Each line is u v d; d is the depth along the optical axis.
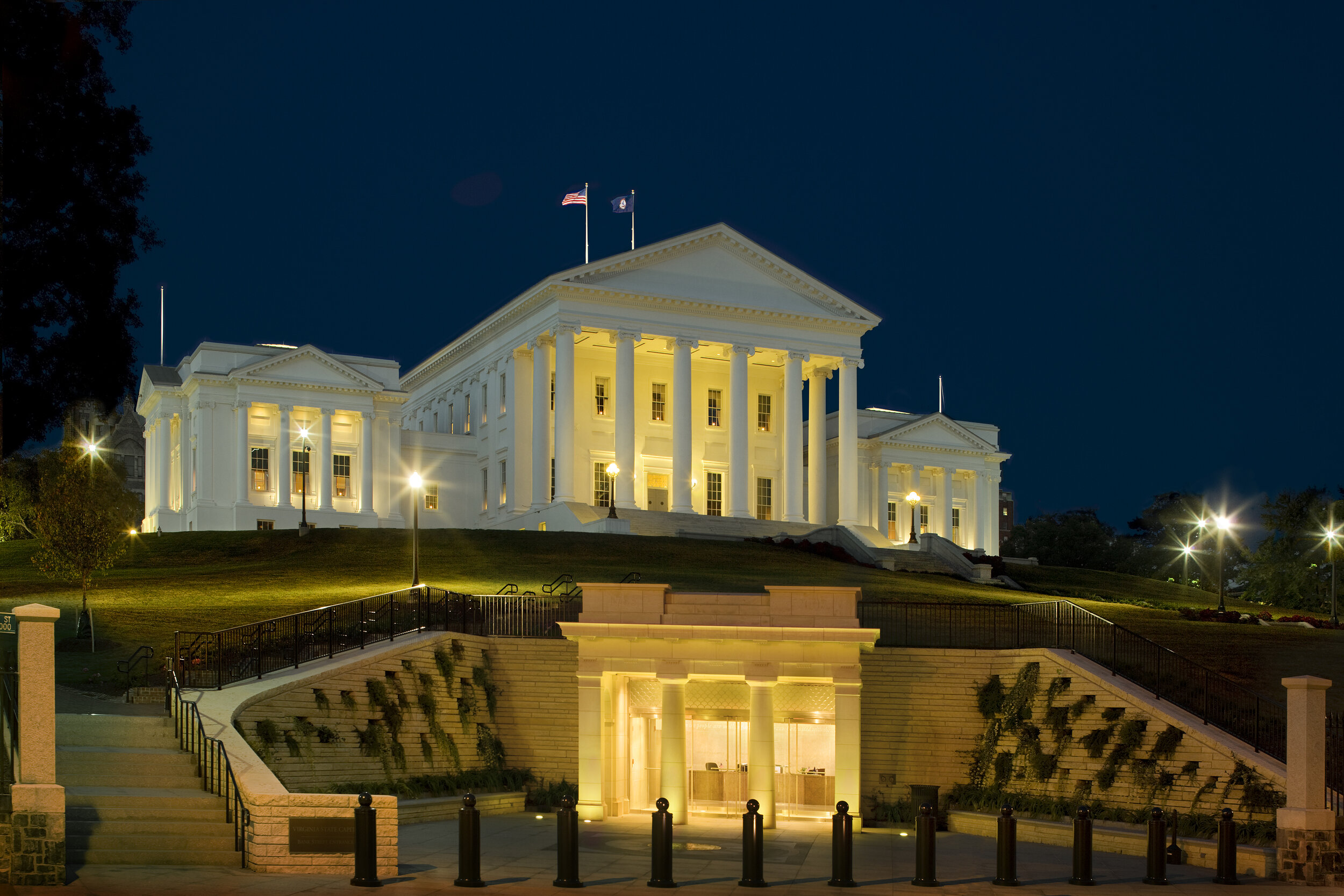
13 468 90.75
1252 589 146.38
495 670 66.69
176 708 50.84
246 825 40.44
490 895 37.72
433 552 121.88
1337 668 73.31
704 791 63.06
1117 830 53.53
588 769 60.62
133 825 41.38
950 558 143.25
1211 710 60.03
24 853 36.19
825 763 63.12
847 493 179.88
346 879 38.94
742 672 60.16
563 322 165.75
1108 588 138.50
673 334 170.88
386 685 59.81
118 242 70.62
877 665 65.81
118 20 68.50
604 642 61.19
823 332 180.12
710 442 183.88
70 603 91.12
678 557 122.75
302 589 99.12
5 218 66.38
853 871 45.66
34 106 65.94
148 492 199.75
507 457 179.62
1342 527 139.25
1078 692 61.44
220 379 177.88
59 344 69.81
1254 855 47.34
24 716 36.91
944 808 62.81
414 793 57.94
